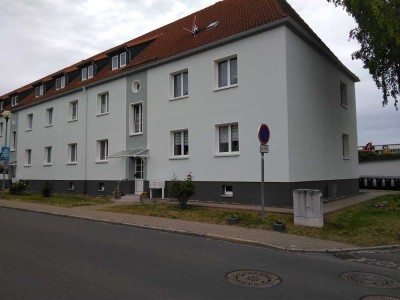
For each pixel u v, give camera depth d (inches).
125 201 715.4
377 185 1000.9
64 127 1031.0
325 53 693.3
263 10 634.2
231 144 634.2
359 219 446.3
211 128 651.5
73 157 1011.3
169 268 248.8
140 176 794.2
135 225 435.5
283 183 553.0
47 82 1206.9
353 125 851.4
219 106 641.0
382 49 550.9
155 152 751.7
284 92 560.7
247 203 593.0
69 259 267.6
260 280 227.5
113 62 919.0
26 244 321.7
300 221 420.5
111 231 402.6
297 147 576.7
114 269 242.4
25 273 230.2
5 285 206.1
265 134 434.6
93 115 923.4
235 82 636.1
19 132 1269.7
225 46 639.1
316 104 657.0
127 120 822.5
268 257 292.4
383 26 494.6
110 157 803.4
